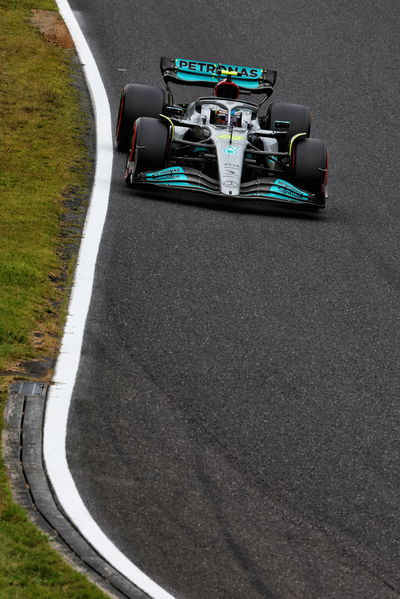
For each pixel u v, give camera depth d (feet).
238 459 85.10
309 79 212.84
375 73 220.43
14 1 229.66
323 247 135.33
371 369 103.60
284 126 153.58
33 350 97.14
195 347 102.99
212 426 89.45
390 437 91.40
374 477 84.99
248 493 80.69
